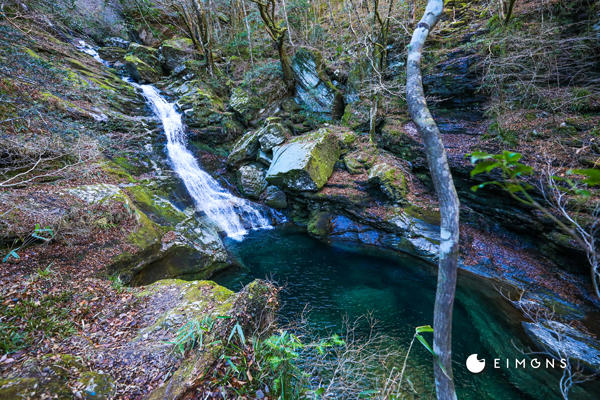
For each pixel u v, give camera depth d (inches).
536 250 265.6
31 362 100.4
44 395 89.7
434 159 57.3
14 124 277.6
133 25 663.8
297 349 164.9
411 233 323.3
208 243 304.3
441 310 58.8
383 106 449.1
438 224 322.7
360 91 453.7
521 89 316.5
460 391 154.1
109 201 239.3
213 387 107.6
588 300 208.1
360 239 361.4
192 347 120.4
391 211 356.8
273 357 115.9
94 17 642.2
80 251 195.0
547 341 173.3
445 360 59.8
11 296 138.5
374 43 402.0
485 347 184.1
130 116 453.1
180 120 510.9
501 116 320.8
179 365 114.0
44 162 268.5
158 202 325.7
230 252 332.8
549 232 245.4
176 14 671.1
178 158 458.3
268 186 462.3
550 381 150.9
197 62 589.9
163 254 246.8
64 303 148.1
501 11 338.3
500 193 288.4
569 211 217.8
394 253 325.4
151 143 438.6
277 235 395.9
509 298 221.0
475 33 367.6
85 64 500.7
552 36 296.7
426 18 63.7
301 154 394.3
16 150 250.4
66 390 94.5
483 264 266.7
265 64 570.9
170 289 176.4
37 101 328.2
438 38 400.5
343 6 546.9
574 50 286.8
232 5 662.5
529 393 149.3
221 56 658.2
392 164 393.7
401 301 239.0
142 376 110.8
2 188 213.3
